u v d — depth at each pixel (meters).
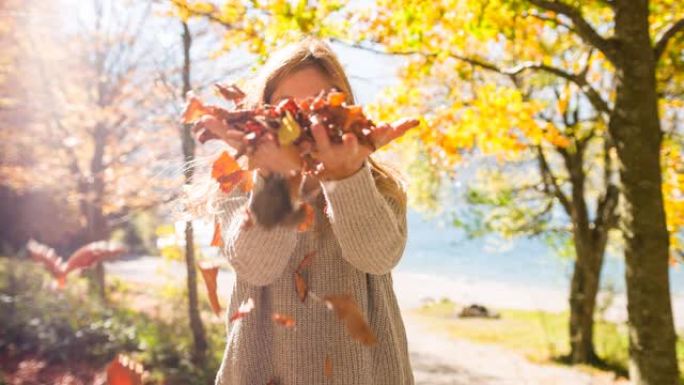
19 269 9.20
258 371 1.52
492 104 5.81
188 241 7.33
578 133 10.77
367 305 1.53
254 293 1.55
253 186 1.21
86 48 12.94
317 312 1.47
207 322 9.89
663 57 6.36
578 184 12.71
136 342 7.67
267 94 1.54
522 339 16.62
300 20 4.75
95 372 6.79
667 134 8.48
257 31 5.09
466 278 41.69
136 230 25.91
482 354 14.57
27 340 7.21
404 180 1.63
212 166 1.21
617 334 13.81
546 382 11.54
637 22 4.80
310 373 1.46
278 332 1.50
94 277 11.41
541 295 32.19
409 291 33.88
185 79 6.55
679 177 6.89
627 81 4.82
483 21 5.63
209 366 7.31
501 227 13.96
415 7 5.25
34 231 16.66
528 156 13.05
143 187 12.46
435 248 61.84
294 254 1.51
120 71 12.97
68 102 13.29
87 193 13.24
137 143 13.25
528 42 7.65
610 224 12.29
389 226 1.32
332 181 1.23
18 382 6.26
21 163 13.18
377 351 1.52
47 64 12.70
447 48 6.17
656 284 4.79
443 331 18.55
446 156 6.04
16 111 12.64
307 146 1.11
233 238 1.37
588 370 12.62
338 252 1.50
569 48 8.97
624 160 4.87
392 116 5.86
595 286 13.18
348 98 1.58
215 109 1.13
